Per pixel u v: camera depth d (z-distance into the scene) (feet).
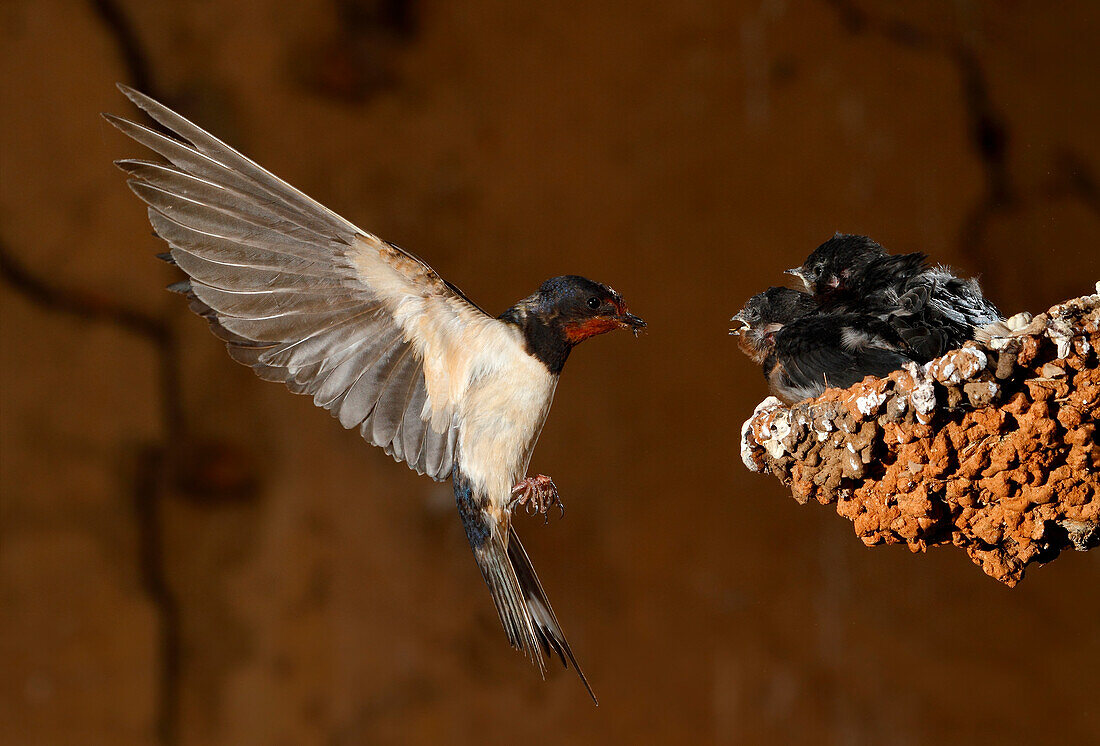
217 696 17.69
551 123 18.44
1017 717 17.81
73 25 17.69
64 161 17.66
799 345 12.06
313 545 18.01
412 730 17.78
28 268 17.58
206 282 12.04
